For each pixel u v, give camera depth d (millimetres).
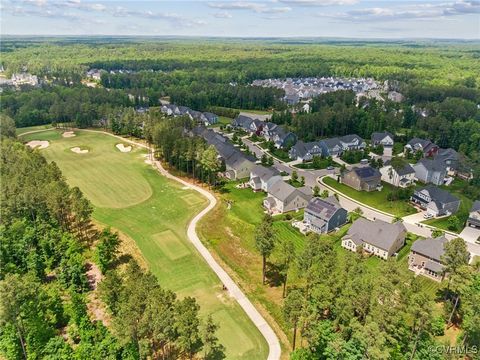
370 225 72125
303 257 55188
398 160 105500
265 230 59281
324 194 91125
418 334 44469
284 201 84688
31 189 74188
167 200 90125
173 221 80000
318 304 47500
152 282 48000
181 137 114625
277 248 70688
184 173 107562
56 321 51844
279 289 59750
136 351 44531
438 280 62156
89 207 73938
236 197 93438
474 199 95625
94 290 59438
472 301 47469
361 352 42562
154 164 114375
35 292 50438
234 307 54938
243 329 50656
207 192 95500
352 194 96688
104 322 52062
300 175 109500
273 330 50719
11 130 132500
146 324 42219
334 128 151625
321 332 45094
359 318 47375
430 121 143750
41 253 65688
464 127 135875
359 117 153750
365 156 125125
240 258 68188
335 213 77188
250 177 103188
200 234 74812
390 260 52500
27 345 46188
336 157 126875
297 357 43438
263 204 89562
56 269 62750
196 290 58531
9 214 72125
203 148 101125
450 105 164000
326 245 56594
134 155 122500
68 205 74375
